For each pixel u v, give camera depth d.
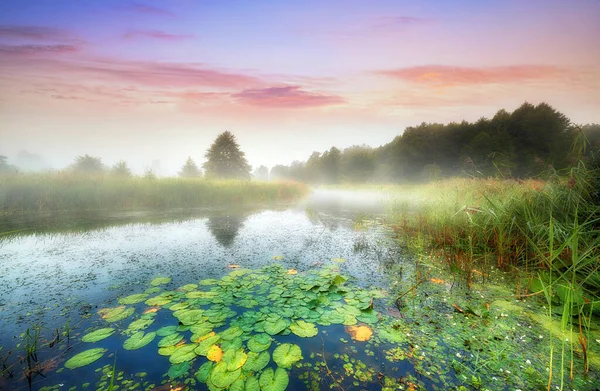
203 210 9.46
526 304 2.78
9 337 2.17
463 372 1.82
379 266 4.01
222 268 3.88
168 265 3.97
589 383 1.71
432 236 5.49
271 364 1.84
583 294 2.51
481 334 2.27
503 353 2.02
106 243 5.10
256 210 9.88
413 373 1.80
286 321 2.41
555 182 4.68
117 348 2.03
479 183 7.74
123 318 2.47
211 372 1.76
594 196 4.00
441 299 2.92
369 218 8.48
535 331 2.31
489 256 4.21
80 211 8.20
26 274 3.54
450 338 2.21
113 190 9.12
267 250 4.84
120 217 7.60
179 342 2.09
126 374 1.76
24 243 5.02
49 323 2.38
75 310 2.62
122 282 3.31
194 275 3.59
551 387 1.68
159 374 1.76
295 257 4.44
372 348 2.07
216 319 2.42
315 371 1.80
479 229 4.48
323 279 3.45
